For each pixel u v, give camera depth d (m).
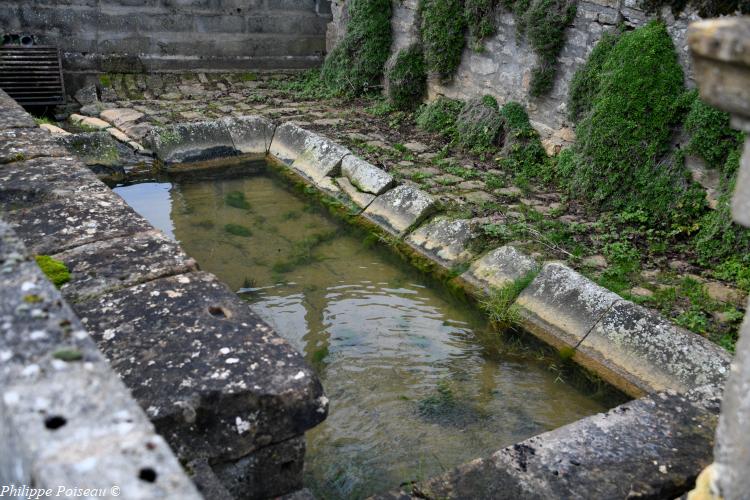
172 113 8.62
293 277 5.20
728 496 1.54
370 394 3.91
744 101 1.32
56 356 1.57
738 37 1.27
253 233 5.91
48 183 3.80
